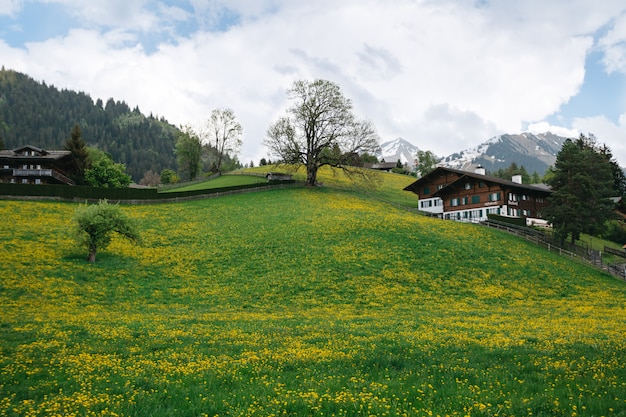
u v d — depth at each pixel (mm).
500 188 96125
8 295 39875
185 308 39406
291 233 65312
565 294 49469
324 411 12930
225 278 49312
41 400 14547
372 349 21391
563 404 12969
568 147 79062
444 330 27719
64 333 26266
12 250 51562
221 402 13789
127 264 51938
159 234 65312
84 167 135000
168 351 21594
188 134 158000
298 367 18328
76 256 52625
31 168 115312
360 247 59531
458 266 55219
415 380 16000
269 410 12938
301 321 32406
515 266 57062
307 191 101312
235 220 74000
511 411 12508
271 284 47312
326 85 107500
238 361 19125
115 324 30047
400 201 111562
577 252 72812
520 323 31328
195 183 128500
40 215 68438
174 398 14430
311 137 108375
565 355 19469
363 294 45094
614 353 19578
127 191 85000
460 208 102500
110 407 13430
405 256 57125
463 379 16141
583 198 76312
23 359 19953
